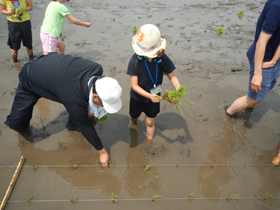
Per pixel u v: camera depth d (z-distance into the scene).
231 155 3.55
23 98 3.15
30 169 3.25
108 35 7.05
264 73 3.26
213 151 3.61
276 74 3.37
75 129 3.85
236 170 3.33
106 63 5.63
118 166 3.35
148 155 3.51
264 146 3.70
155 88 2.99
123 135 3.84
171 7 9.79
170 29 7.62
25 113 3.27
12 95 4.51
